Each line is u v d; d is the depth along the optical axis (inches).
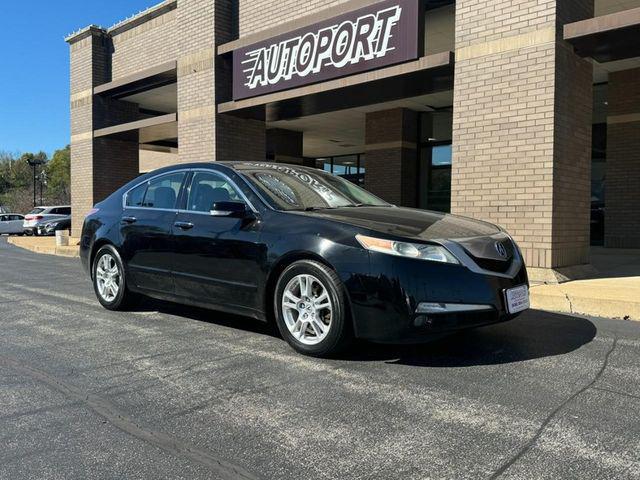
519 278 180.7
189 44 530.3
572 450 116.8
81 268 473.4
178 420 136.2
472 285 165.9
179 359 184.5
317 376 165.0
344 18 406.3
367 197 234.1
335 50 413.4
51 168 2987.2
